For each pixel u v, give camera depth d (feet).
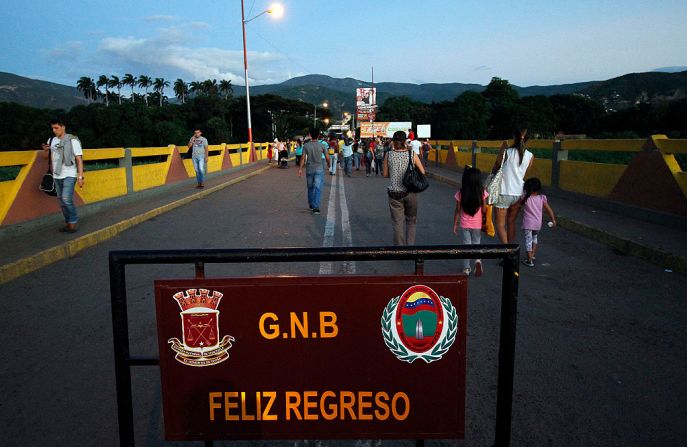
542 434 9.18
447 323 5.72
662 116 328.49
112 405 10.39
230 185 58.13
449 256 5.58
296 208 39.06
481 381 11.23
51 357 12.65
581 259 22.13
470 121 381.40
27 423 9.73
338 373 5.75
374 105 286.25
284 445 8.90
